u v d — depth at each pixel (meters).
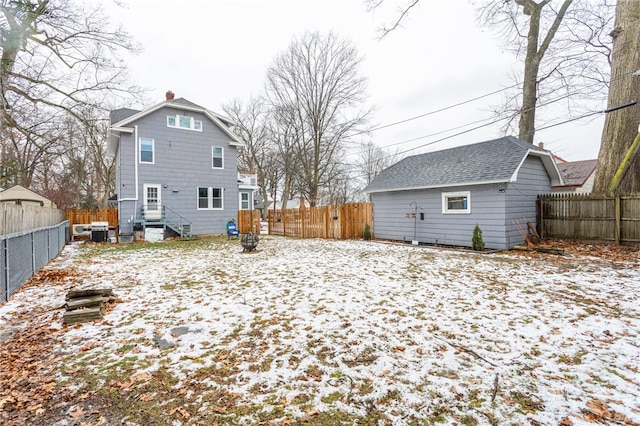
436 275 6.47
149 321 4.18
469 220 10.83
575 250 8.82
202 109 17.14
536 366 2.86
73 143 22.23
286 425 2.15
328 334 3.65
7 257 5.29
